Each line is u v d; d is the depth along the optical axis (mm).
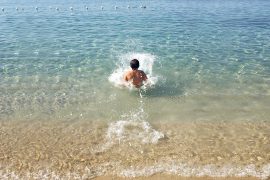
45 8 28750
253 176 6547
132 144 7621
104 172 6699
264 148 7418
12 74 11703
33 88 10586
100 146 7555
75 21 21969
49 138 7883
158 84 10812
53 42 16078
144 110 9195
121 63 12781
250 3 32375
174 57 13539
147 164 6934
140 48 14875
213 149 7402
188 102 9641
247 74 11734
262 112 9086
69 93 10234
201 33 18094
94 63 12789
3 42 16109
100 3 32219
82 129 8266
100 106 9430
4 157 7156
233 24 20766
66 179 6504
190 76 11508
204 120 8664
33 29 19328
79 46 15250
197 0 34812
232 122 8562
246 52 14383
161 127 8320
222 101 9719
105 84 10836
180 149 7418
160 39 16641
